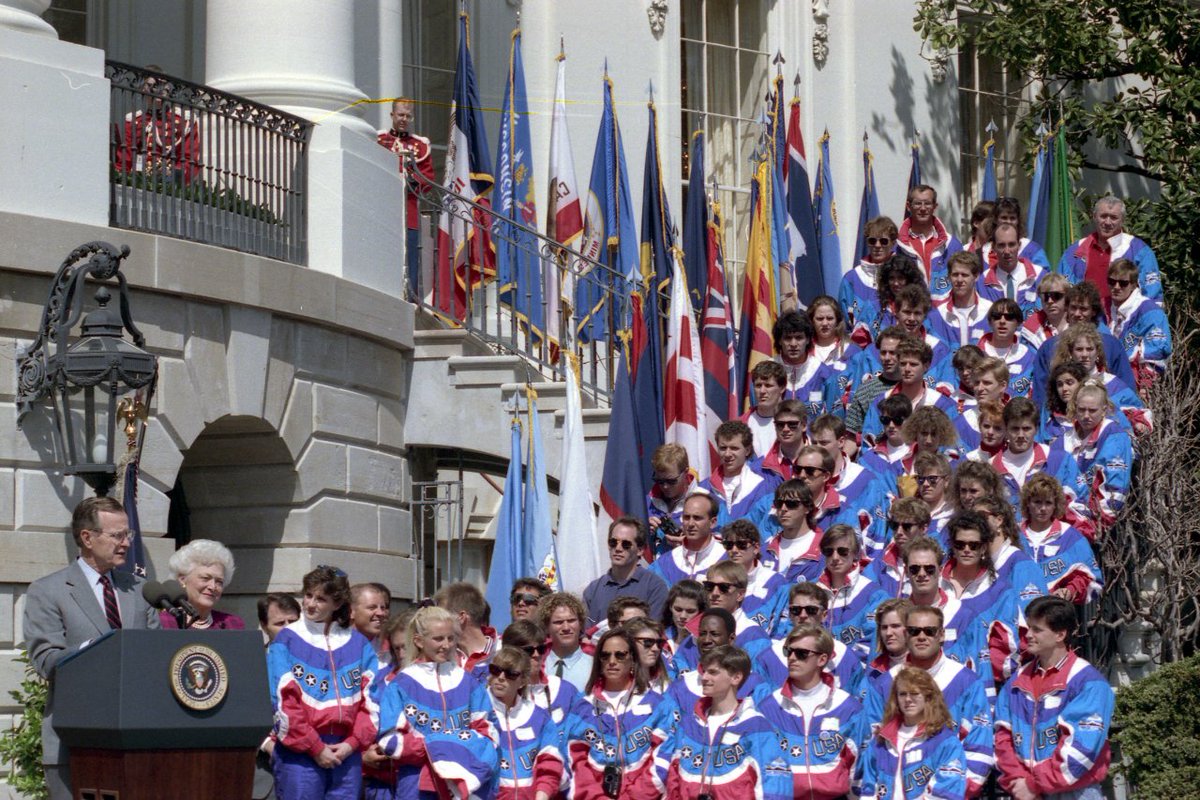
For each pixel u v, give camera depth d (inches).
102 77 745.0
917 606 617.6
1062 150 1111.0
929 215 971.9
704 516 730.8
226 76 883.4
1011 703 618.8
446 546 979.3
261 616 624.7
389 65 1070.4
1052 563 737.0
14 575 696.4
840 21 1346.0
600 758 608.1
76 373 671.1
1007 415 800.9
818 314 888.9
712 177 1293.1
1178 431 952.9
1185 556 940.6
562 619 649.6
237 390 791.7
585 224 1093.1
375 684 589.6
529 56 1199.6
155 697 448.8
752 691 604.7
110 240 734.5
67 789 489.1
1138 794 756.6
